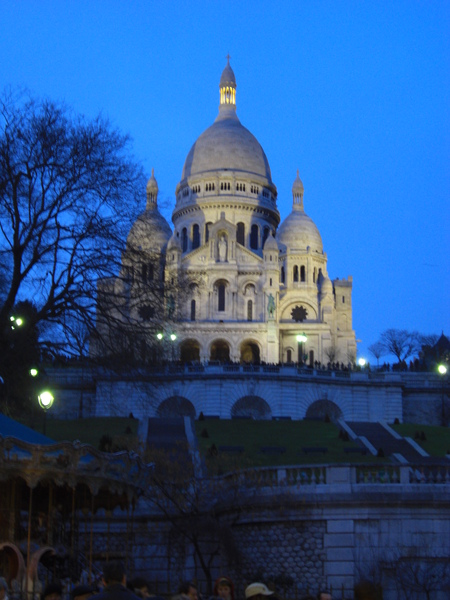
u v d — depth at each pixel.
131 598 19.05
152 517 50.22
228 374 108.81
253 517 45.47
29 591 32.44
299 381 110.81
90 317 50.59
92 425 89.25
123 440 66.75
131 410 104.25
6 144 49.22
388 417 113.75
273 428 91.81
